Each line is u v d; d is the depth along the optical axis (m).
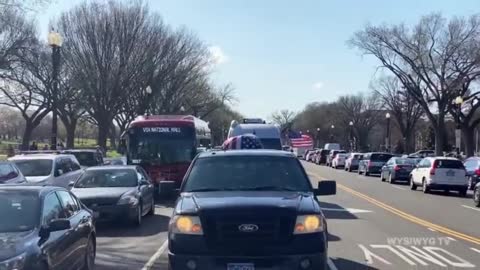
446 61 56.75
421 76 57.81
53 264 7.32
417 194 28.59
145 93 55.81
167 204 22.50
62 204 8.65
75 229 8.52
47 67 49.88
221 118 111.38
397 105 87.38
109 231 14.81
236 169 8.74
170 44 55.03
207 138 36.31
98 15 49.03
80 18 48.59
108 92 49.12
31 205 7.78
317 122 144.12
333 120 133.75
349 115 123.44
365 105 122.56
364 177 44.19
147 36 51.00
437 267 10.20
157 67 54.38
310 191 8.48
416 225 16.11
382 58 59.94
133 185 16.59
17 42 44.19
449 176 29.19
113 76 49.06
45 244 7.22
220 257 7.02
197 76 67.19
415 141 124.75
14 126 126.00
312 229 7.25
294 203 7.50
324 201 23.56
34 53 46.53
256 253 7.03
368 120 121.75
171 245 7.23
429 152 68.12
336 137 139.62
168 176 24.58
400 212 19.56
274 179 8.60
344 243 12.81
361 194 27.34
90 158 28.44
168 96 63.06
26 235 7.17
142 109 55.69
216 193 8.13
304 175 8.80
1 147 75.81
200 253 7.08
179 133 24.97
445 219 17.73
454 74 57.06
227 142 21.12
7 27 41.56
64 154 21.83
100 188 16.08
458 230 15.18
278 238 7.12
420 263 10.55
